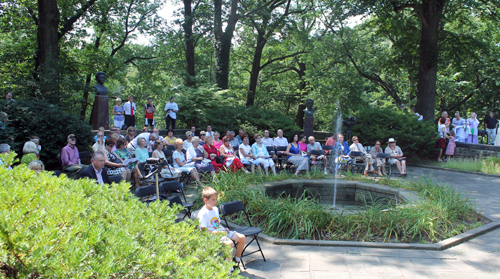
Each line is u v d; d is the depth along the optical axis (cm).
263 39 2648
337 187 1046
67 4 1925
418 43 2141
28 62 1988
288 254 546
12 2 1812
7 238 191
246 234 513
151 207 316
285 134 1800
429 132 1675
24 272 191
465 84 3053
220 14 2167
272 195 964
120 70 2486
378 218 657
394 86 3044
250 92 2672
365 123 1795
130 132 1159
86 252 197
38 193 244
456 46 2091
